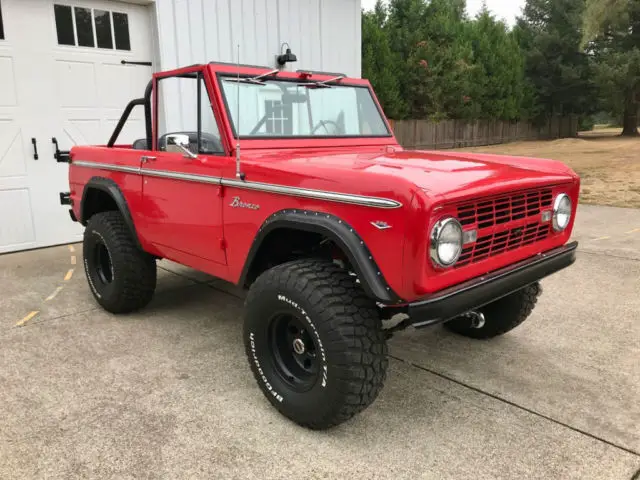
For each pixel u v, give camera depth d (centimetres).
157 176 357
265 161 287
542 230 299
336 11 884
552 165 321
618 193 1080
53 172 661
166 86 656
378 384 251
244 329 289
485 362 350
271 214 278
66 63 651
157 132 373
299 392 271
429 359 355
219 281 529
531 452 256
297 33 837
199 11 726
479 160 306
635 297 468
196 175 322
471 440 266
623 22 2638
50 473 241
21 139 633
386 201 228
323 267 261
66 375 333
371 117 405
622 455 254
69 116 662
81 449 258
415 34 2445
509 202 268
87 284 518
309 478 238
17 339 388
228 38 758
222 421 282
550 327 406
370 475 240
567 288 494
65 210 678
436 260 230
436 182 237
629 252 618
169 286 513
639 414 288
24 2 613
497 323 365
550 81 3375
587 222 805
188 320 425
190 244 344
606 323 412
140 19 698
